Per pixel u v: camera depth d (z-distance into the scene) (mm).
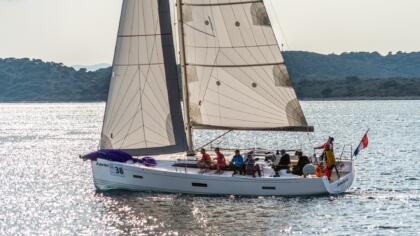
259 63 116062
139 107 114188
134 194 112938
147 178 111312
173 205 104625
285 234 88938
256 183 108750
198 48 115312
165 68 114125
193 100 115875
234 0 115062
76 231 92875
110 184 114375
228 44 115750
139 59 114000
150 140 114312
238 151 110562
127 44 114000
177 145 114375
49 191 128500
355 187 126000
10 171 165500
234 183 108875
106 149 114938
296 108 116250
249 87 116438
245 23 115562
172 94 114188
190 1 114500
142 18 114000
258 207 103250
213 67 115938
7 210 109000
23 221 100500
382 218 98125
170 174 110000
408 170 154125
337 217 98188
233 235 88062
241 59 116062
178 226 92625
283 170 111125
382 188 125000
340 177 115062
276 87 116250
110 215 100312
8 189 132375
